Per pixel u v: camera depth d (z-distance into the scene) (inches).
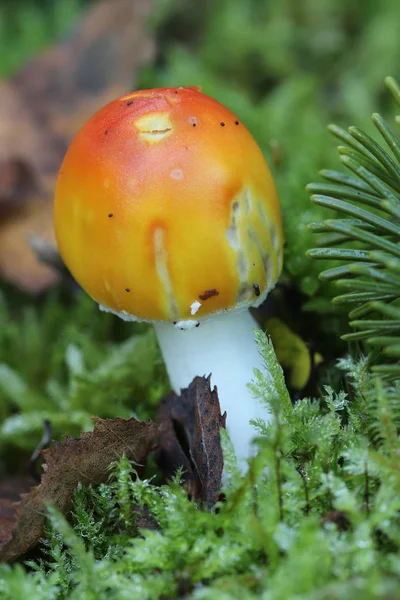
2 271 15.3
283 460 10.6
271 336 12.4
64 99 17.5
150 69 19.1
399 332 10.8
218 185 10.9
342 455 10.9
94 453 11.3
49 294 15.6
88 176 11.0
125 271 11.0
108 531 11.3
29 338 14.8
